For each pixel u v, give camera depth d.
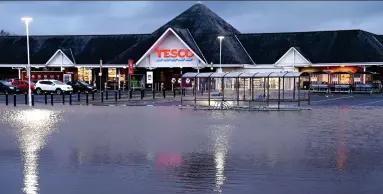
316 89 52.31
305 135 16.23
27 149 13.42
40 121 21.48
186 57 56.66
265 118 22.75
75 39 65.75
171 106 31.52
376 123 20.20
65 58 61.41
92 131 17.59
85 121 21.44
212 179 9.65
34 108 29.95
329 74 51.38
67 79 60.44
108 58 61.88
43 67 62.41
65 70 62.59
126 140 15.13
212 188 8.94
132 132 17.23
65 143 14.54
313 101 36.78
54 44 65.12
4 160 11.76
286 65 56.91
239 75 28.61
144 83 60.78
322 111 26.94
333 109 28.42
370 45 56.25
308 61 55.94
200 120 21.81
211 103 34.00
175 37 56.75
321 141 14.77
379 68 57.97
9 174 10.16
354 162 11.35
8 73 64.25
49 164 11.23
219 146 13.84
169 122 20.91
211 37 60.12
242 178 9.71
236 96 31.00
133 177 9.84
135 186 9.11
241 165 11.02
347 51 56.22
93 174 10.13
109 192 8.68
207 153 12.65
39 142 14.79
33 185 9.20
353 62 54.88
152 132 17.22
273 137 15.73
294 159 11.74
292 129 18.06
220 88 35.34
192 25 63.62
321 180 9.52
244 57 58.78
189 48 55.69
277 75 27.98
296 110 27.70
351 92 50.66
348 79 53.91
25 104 33.81
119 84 59.16
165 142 14.67
